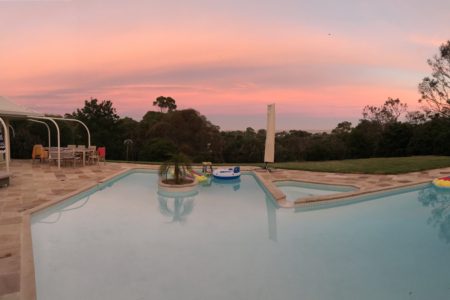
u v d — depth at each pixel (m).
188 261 4.70
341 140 32.28
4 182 8.66
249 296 3.76
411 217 7.11
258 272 4.39
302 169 13.09
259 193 9.59
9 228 5.22
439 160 15.48
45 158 13.93
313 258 4.88
